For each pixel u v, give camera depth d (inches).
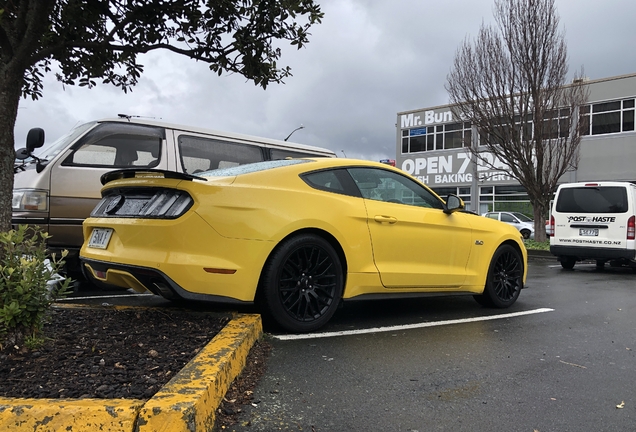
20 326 105.9
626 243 386.6
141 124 251.9
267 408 97.7
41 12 116.7
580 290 283.6
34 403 76.0
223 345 112.0
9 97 116.5
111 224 142.5
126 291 230.4
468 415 98.1
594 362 136.3
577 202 414.0
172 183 134.1
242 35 160.6
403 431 90.2
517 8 568.1
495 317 194.1
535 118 584.4
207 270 130.5
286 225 143.5
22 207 212.5
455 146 1176.2
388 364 128.4
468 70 606.2
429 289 185.5
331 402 102.2
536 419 97.3
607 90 946.7
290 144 322.3
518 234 225.8
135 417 75.4
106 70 173.8
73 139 232.1
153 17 155.1
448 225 192.4
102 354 106.9
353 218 161.3
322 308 156.2
